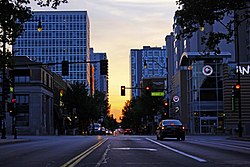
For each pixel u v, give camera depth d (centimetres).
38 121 7488
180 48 9769
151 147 2377
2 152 2142
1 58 2861
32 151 2186
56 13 15575
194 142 3002
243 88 6350
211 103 7031
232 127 6288
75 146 2573
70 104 8831
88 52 17362
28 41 14950
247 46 7744
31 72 7556
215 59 7100
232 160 1553
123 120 15112
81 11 15788
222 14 2042
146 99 7988
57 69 15375
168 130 3306
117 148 2295
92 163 1472
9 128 7344
